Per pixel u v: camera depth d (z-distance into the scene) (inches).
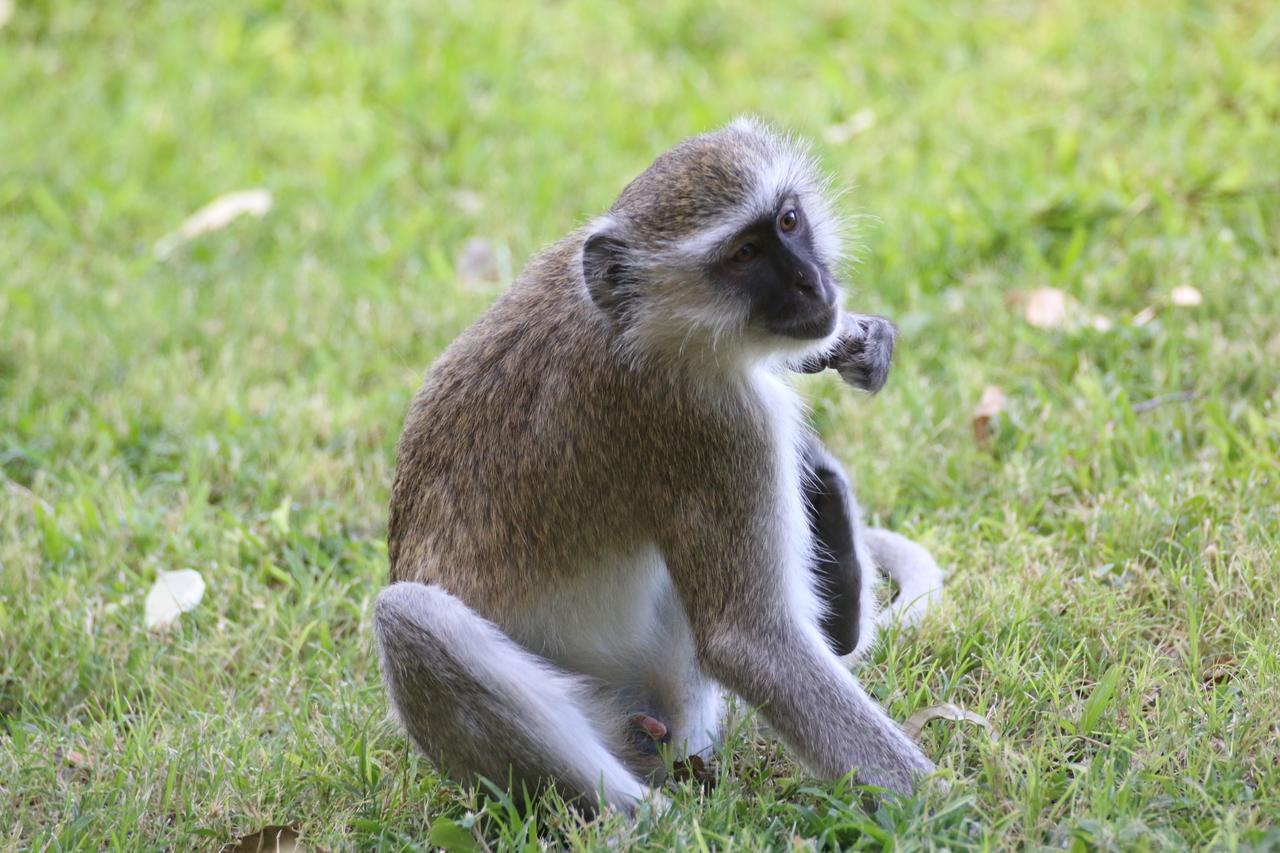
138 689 411.8
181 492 508.7
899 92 721.0
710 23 796.0
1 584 454.6
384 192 703.1
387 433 531.2
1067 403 503.2
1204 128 646.5
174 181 723.4
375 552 474.3
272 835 335.6
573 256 366.6
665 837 316.8
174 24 847.1
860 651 387.5
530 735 329.7
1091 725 346.9
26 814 358.6
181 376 571.8
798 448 366.6
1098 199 602.2
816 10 791.1
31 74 810.8
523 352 359.3
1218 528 414.3
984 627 394.0
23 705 406.6
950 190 633.0
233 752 370.0
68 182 725.3
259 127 760.3
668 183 346.0
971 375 517.7
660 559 360.2
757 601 343.3
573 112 737.6
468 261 634.8
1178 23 717.3
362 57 797.9
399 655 334.6
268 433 534.3
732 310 340.8
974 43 744.3
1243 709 343.3
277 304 614.9
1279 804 308.8
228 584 454.6
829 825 322.3
